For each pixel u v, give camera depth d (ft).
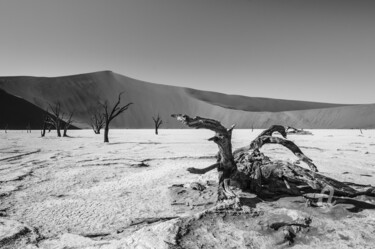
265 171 22.41
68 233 16.97
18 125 376.07
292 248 13.92
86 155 56.13
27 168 40.60
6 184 30.58
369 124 530.27
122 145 81.20
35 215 20.58
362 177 33.58
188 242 14.37
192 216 17.12
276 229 15.79
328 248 13.87
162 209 21.57
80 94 590.55
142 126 600.80
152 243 14.20
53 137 130.00
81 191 27.71
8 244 15.48
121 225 18.47
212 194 23.79
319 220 16.87
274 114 613.52
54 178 34.06
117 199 24.63
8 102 403.95
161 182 31.12
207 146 77.56
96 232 17.28
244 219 17.15
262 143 24.86
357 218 17.38
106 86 648.79
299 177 21.25
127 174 36.45
